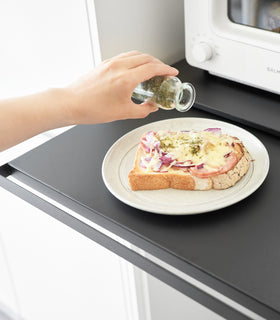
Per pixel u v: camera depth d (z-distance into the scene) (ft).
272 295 1.91
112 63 2.33
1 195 4.20
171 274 2.14
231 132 2.76
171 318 4.28
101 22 3.05
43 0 3.17
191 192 2.41
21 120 2.29
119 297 4.09
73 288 4.45
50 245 4.24
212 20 3.08
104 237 2.35
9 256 4.80
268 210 2.29
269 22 2.91
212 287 2.03
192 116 3.04
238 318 1.97
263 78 3.03
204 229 2.22
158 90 2.45
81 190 2.50
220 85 3.28
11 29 3.48
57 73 3.47
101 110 2.35
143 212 2.33
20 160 2.75
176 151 2.48
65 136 2.93
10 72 3.77
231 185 2.40
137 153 2.59
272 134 2.81
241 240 2.15
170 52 3.68
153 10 3.39
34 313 5.11
